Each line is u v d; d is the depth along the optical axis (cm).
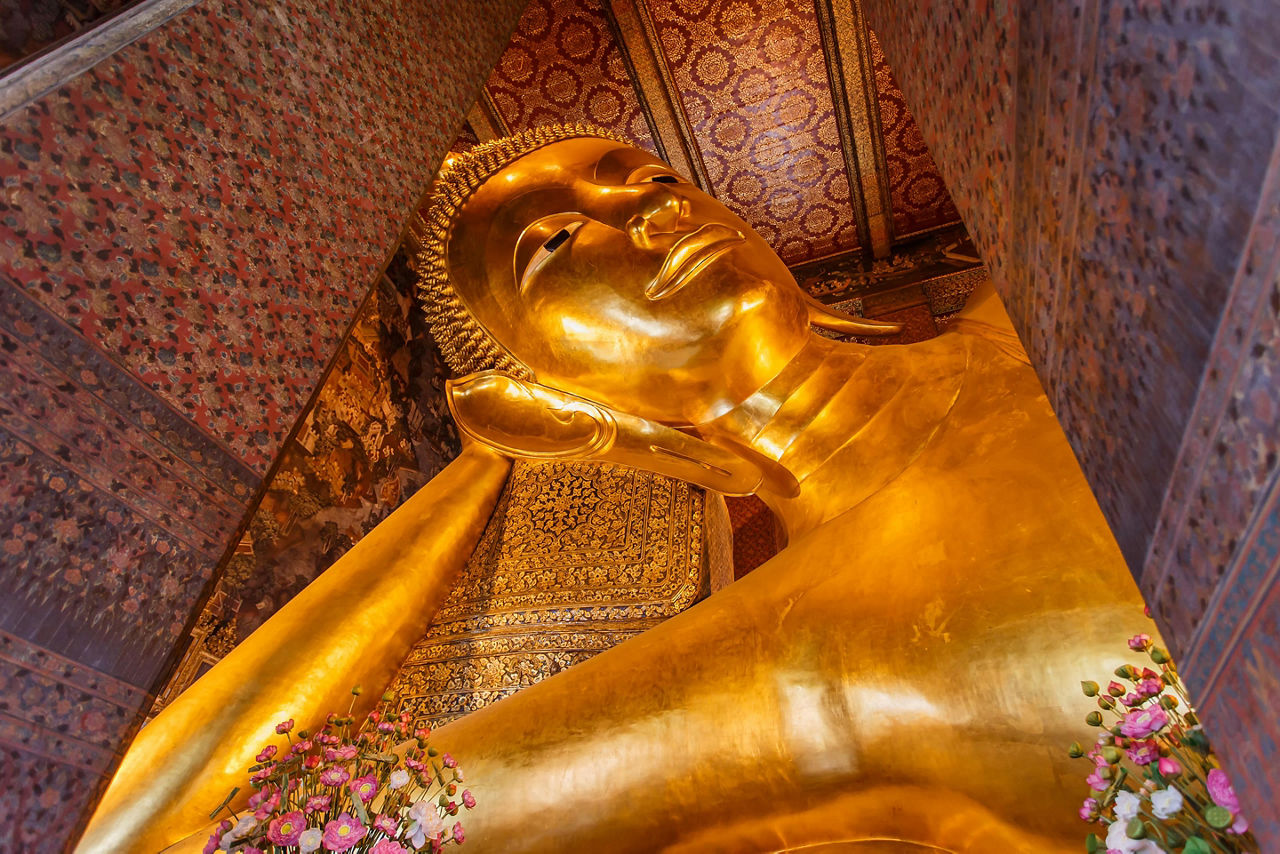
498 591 411
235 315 161
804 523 308
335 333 182
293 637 293
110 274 142
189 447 149
